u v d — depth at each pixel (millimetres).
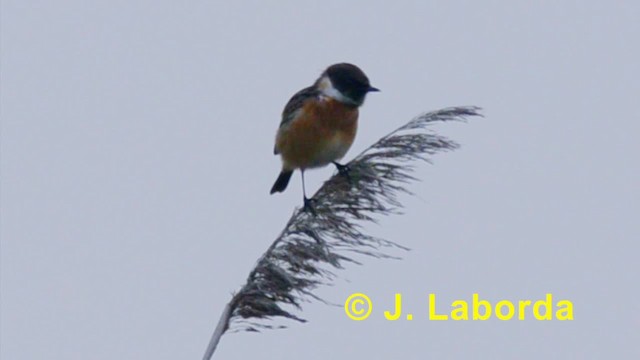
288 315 9094
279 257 9359
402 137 10633
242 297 9117
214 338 8930
